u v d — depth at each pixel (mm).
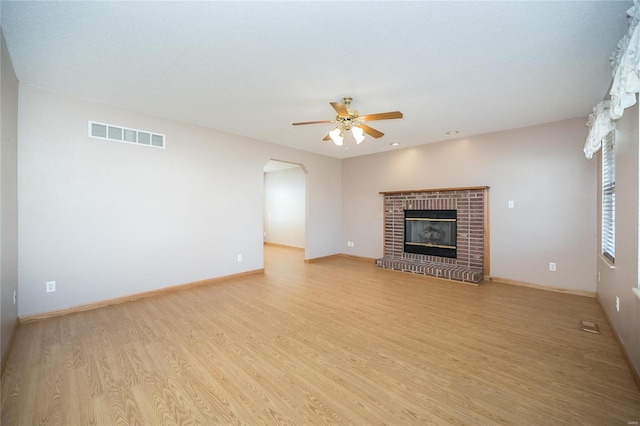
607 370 2059
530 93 3004
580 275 3789
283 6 1723
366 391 1838
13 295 2549
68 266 3096
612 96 1936
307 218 6043
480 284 4344
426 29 1942
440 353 2309
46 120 2938
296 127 4242
